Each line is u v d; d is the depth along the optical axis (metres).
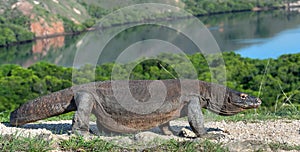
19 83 31.62
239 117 10.36
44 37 92.44
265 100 21.70
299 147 7.46
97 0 100.50
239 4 127.06
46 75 35.94
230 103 8.71
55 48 76.44
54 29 93.69
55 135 7.76
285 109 12.26
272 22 99.31
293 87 26.80
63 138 7.55
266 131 8.95
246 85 28.89
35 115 8.52
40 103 8.51
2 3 103.12
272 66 32.94
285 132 8.85
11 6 102.19
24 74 37.56
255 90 27.34
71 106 8.41
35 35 93.19
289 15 113.75
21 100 28.72
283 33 78.25
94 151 7.02
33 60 70.12
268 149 7.32
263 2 132.75
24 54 77.06
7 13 99.25
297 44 64.81
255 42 69.62
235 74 32.06
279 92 25.05
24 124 8.87
